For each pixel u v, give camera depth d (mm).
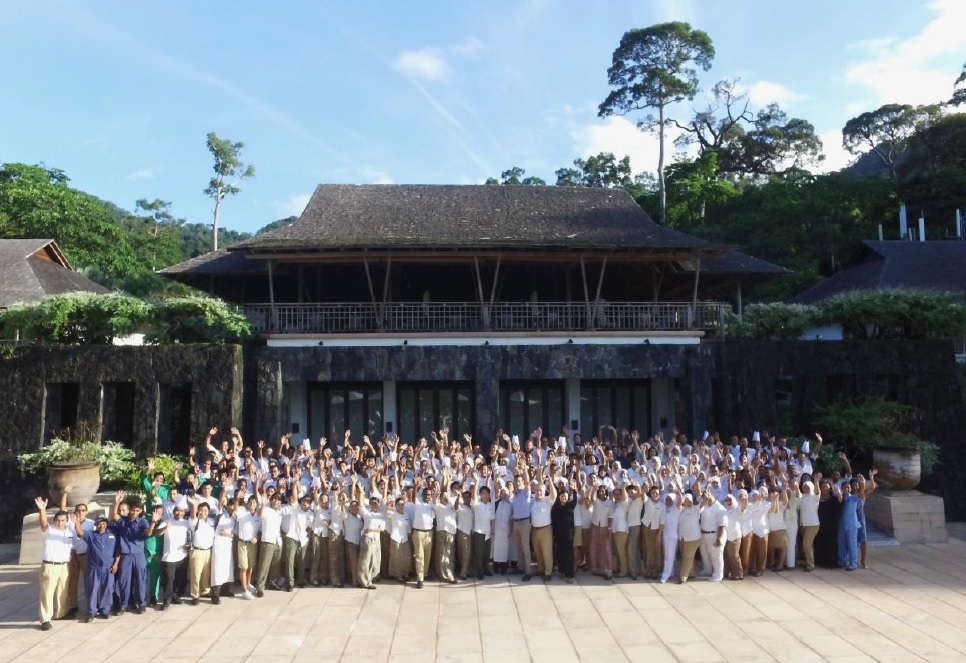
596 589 11516
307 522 11906
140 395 17828
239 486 12359
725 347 19625
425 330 19984
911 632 9391
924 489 18531
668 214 46281
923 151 52438
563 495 12055
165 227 74688
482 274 23719
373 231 21438
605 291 24844
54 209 39531
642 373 19641
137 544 10664
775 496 12508
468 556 12188
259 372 18922
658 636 9312
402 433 22766
